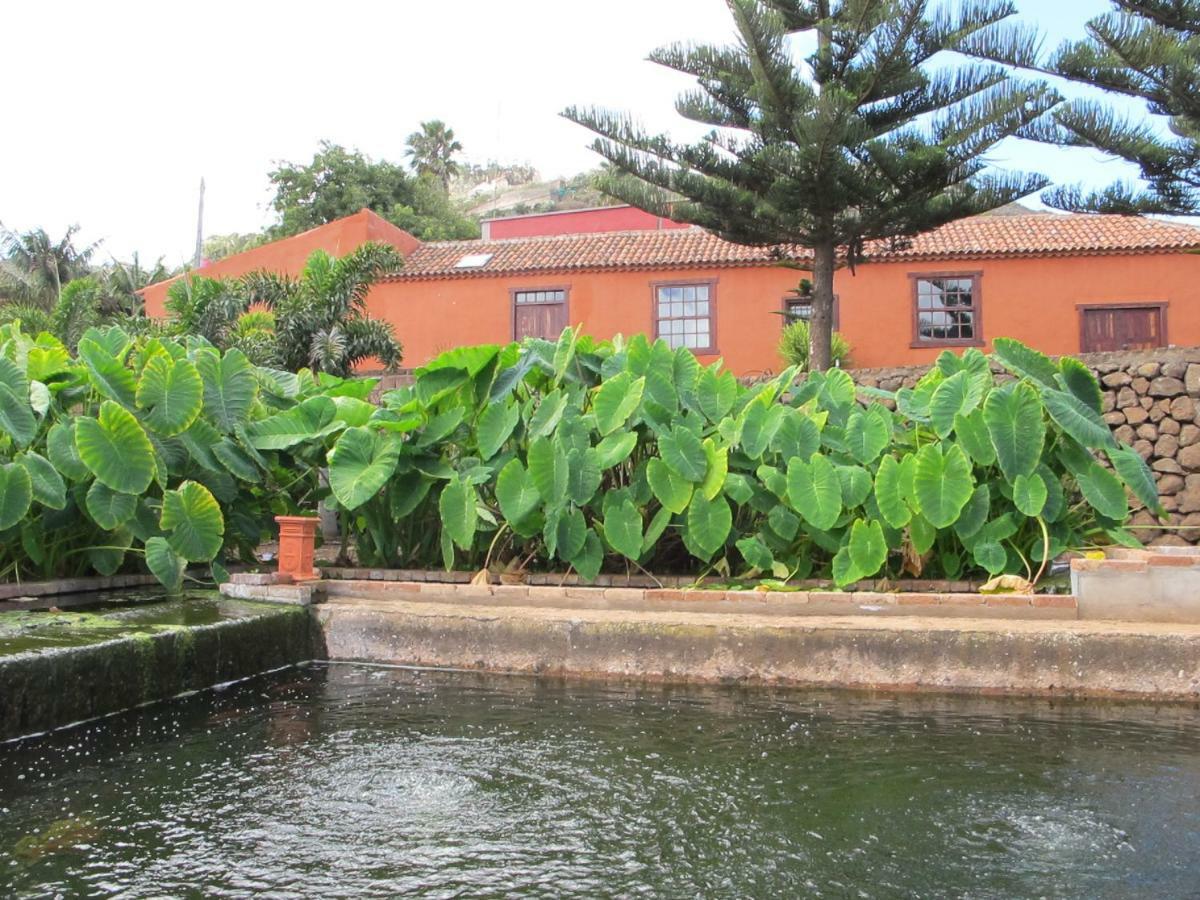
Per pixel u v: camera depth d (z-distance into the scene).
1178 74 12.45
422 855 3.71
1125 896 3.39
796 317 18.27
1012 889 3.45
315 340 16.16
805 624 6.30
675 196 18.55
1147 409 11.77
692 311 19.67
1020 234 19.42
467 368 8.25
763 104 14.10
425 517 8.69
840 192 14.43
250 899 3.35
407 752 4.88
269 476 9.13
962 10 13.76
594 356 8.79
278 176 36.31
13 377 7.37
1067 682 5.89
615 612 6.96
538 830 3.95
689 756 4.83
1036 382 7.56
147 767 4.62
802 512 7.28
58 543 7.79
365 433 7.98
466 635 6.75
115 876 3.50
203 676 6.03
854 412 7.88
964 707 5.69
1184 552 7.85
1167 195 13.69
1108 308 18.38
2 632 5.70
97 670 5.30
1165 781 4.45
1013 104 13.62
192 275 18.11
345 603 7.44
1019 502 7.12
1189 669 5.76
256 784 4.43
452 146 62.31
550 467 7.53
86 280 20.23
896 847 3.78
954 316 18.94
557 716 5.54
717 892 3.42
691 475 7.44
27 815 4.04
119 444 7.21
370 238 20.89
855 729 5.27
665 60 14.70
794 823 4.02
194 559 7.51
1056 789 4.36
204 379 8.41
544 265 19.97
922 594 6.86
